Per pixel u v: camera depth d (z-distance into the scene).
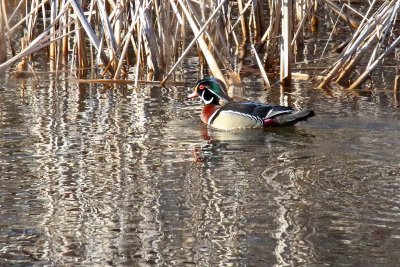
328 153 13.48
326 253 9.47
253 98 17.66
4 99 17.36
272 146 14.09
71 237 10.01
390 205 10.92
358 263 9.20
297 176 12.23
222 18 20.19
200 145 14.20
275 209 10.87
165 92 18.25
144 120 15.80
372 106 16.77
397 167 12.56
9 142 14.06
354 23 23.38
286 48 18.59
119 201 11.23
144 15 19.08
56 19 17.53
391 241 9.75
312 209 10.84
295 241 9.82
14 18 23.69
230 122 15.47
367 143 13.98
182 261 9.32
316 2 24.69
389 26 18.28
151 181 12.09
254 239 9.90
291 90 18.47
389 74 19.92
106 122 15.55
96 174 12.39
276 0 19.45
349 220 10.43
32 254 9.52
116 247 9.71
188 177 12.27
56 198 11.34
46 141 14.16
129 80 18.98
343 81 19.16
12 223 10.43
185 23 20.62
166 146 14.05
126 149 13.76
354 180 11.98
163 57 19.42
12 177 12.21
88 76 19.69
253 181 12.05
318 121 15.66
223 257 9.40
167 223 10.43
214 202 11.15
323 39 24.00
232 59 20.05
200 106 17.09
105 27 20.11
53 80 19.30
